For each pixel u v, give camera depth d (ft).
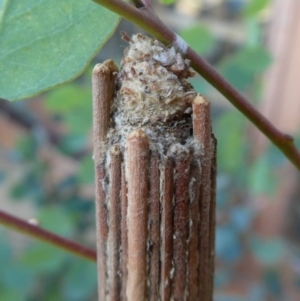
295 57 0.64
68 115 0.49
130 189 0.23
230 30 0.76
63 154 0.77
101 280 0.25
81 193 0.75
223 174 0.59
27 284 0.56
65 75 0.24
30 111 1.06
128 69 0.23
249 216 0.65
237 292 0.70
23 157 0.74
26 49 0.24
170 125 0.23
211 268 0.25
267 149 0.55
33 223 0.31
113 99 0.23
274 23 0.65
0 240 0.60
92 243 0.68
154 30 0.23
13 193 0.75
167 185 0.23
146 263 0.24
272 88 0.65
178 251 0.23
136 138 0.22
